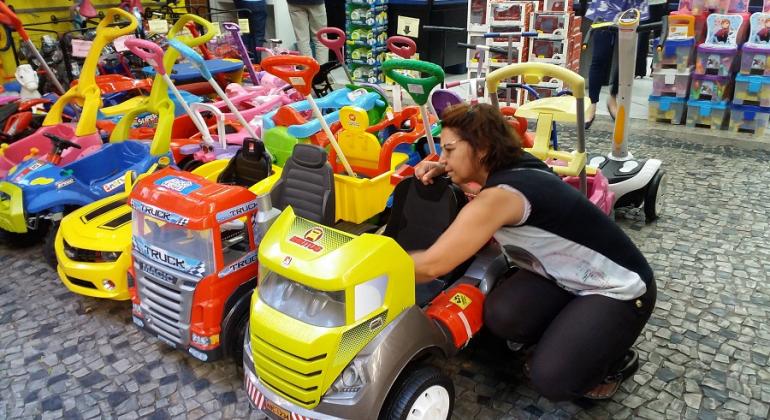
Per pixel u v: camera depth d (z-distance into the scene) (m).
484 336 2.35
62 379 2.32
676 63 5.16
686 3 5.16
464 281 2.18
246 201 2.17
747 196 3.83
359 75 6.89
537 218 1.75
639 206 3.54
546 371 1.81
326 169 2.54
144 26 6.01
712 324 2.53
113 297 2.58
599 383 1.93
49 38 5.32
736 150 4.67
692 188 3.96
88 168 3.34
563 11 5.62
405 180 2.36
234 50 6.17
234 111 3.38
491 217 1.69
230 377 2.31
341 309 1.66
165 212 2.11
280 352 1.69
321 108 3.73
